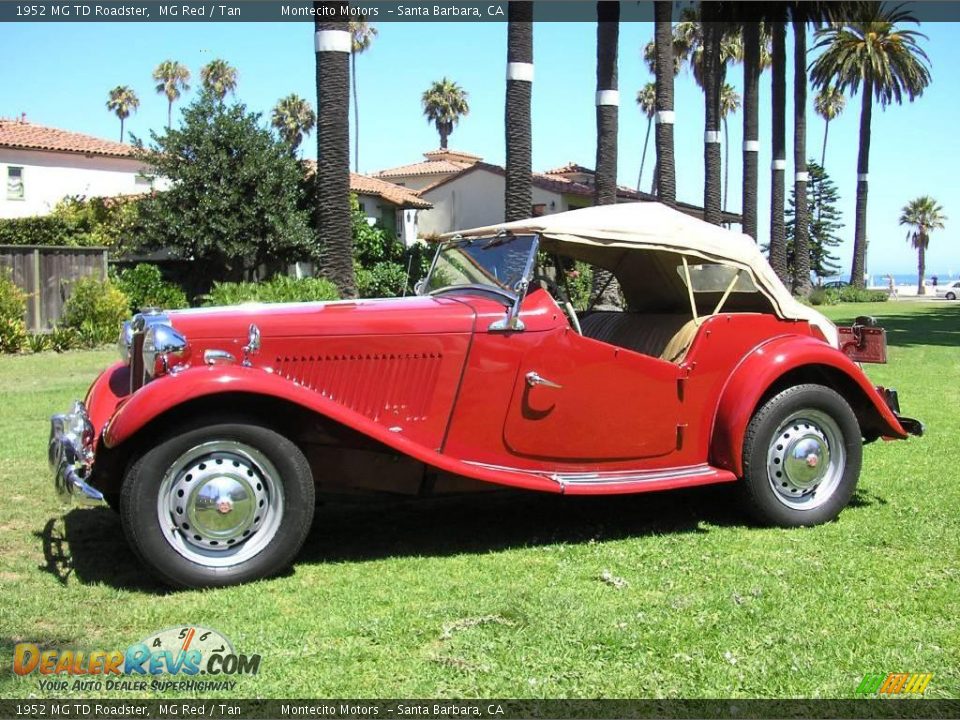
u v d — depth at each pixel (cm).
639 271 581
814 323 541
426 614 370
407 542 482
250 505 404
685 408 499
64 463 388
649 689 304
